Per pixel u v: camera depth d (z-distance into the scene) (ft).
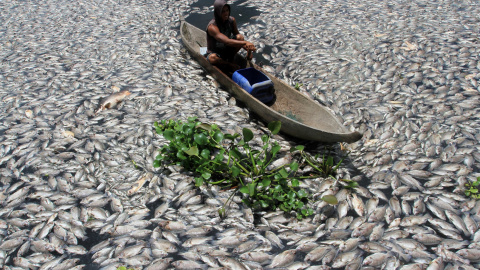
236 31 19.24
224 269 10.41
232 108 17.24
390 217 11.73
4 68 21.88
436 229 11.25
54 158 15.02
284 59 21.33
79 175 14.12
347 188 12.71
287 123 14.23
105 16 28.48
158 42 23.91
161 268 10.61
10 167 14.79
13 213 12.76
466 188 12.57
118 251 11.17
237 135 13.57
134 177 13.85
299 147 13.00
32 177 14.21
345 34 23.41
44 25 27.50
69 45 24.27
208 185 13.12
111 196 13.14
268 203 12.23
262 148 13.46
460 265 10.18
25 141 16.08
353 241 10.96
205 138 13.10
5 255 11.39
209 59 18.88
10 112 18.02
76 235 11.84
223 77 17.99
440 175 13.14
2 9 30.89
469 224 11.32
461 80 18.28
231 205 12.37
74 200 13.10
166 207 12.53
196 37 23.00
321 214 11.85
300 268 10.32
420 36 22.45
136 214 12.35
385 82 18.65
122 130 16.42
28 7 31.12
